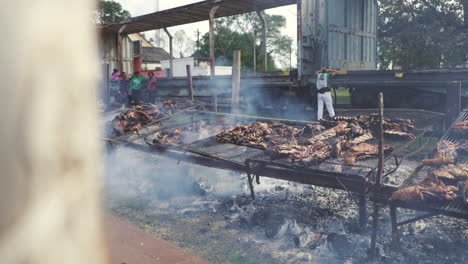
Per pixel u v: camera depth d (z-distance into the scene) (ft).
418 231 14.99
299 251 13.94
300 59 38.73
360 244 14.05
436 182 12.76
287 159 16.02
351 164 14.61
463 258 12.72
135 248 11.45
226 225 16.69
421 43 74.33
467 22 72.08
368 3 48.21
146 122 29.25
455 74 28.50
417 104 31.94
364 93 35.24
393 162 23.26
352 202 18.62
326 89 35.45
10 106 1.08
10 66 1.08
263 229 16.06
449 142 16.65
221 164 18.92
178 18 62.44
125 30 74.59
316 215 17.21
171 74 70.69
